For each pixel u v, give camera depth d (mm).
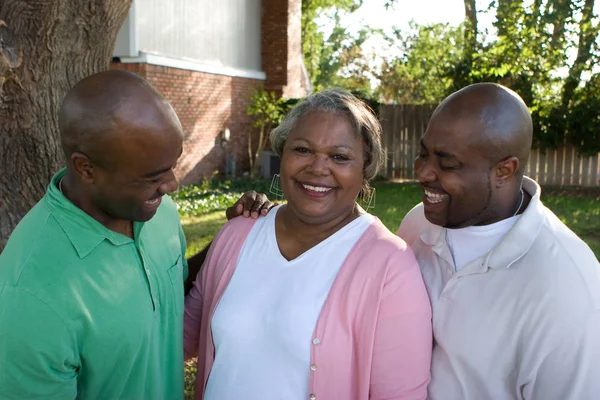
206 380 1973
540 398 1544
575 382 1465
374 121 1936
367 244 1887
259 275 1959
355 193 1928
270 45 14266
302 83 17078
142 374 1727
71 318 1512
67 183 1644
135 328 1672
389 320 1755
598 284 1492
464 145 1580
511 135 1569
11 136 3311
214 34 12609
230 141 13438
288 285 1893
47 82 3305
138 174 1496
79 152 1482
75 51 3348
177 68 11312
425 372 1759
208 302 2098
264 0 14141
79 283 1545
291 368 1814
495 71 12031
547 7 11531
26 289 1462
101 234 1605
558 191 11766
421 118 14055
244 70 13602
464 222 1719
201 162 12414
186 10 11664
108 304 1600
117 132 1427
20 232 1593
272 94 13383
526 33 11602
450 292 1735
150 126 1452
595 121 11797
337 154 1844
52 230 1559
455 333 1702
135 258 1721
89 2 3277
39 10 3143
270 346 1855
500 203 1664
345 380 1798
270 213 2102
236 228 2111
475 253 1741
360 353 1791
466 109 1584
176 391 1930
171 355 1900
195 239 7309
